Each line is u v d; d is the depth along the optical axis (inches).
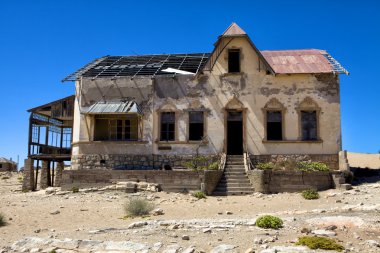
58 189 1027.9
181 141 1119.6
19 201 872.9
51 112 1257.4
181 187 970.1
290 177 946.1
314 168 1005.2
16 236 547.5
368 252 410.9
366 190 874.1
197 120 1133.1
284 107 1109.1
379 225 502.6
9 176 1772.9
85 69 1253.7
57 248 473.7
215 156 1103.6
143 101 1147.3
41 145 1312.7
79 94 1175.6
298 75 1115.3
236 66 1147.3
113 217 679.1
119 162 1127.6
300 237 460.4
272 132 1115.9
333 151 1083.3
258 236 477.4
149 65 1262.3
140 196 903.7
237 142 1159.0
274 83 1119.0
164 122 1143.0
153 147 1127.6
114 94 1157.1
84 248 467.8
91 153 1139.9
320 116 1097.4
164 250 441.7
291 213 642.8
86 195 930.7
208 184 932.0
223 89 1130.0
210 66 1140.5
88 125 1148.5
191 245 453.7
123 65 1278.3
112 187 975.6
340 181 924.6
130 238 494.0
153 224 572.4
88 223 629.6
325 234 475.2
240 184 957.2
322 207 699.4
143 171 991.0
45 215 703.7
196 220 595.8
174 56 1346.0
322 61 1159.6
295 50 1267.2
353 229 494.9
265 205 765.9
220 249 432.8
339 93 1101.7
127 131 1167.6
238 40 1141.7
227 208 744.3
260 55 1114.1
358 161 1676.9
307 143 1091.9
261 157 1097.4
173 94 1142.3
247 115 1114.7
